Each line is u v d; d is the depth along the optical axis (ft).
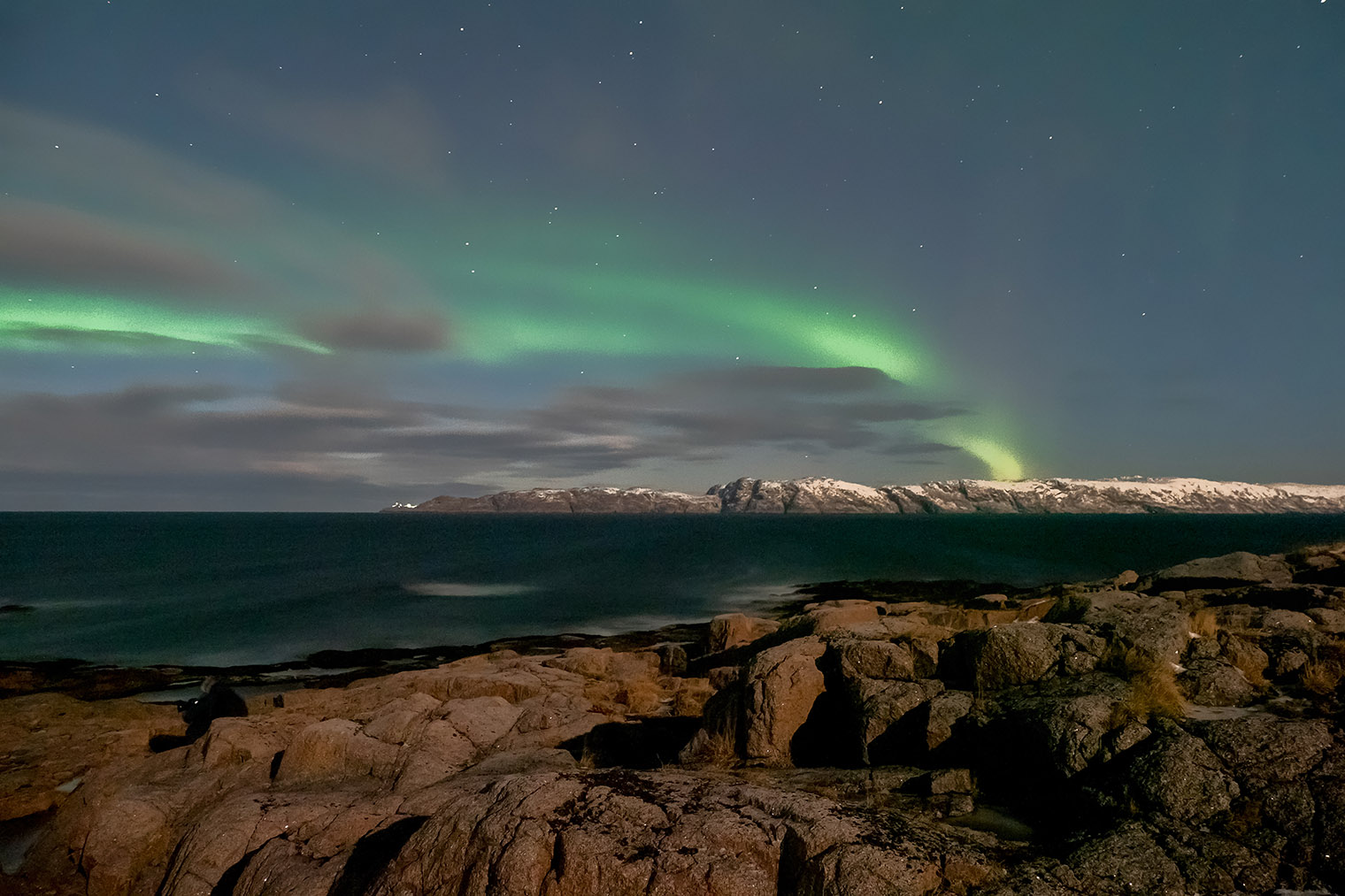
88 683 102.58
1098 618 43.60
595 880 23.03
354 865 30.83
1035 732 30.25
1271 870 21.94
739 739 41.19
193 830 37.45
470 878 24.52
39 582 223.30
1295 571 77.56
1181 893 21.54
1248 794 24.57
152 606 173.06
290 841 34.22
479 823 25.81
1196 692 32.53
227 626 146.20
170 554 350.43
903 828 24.62
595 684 74.64
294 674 107.04
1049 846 24.95
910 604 87.92
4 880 41.24
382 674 106.11
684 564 279.49
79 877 40.47
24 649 126.21
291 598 185.88
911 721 36.14
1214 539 416.46
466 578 235.61
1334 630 40.93
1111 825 24.84
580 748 48.08
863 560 286.66
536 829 24.59
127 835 40.73
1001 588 191.62
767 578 228.22
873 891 21.36
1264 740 26.50
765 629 102.78
